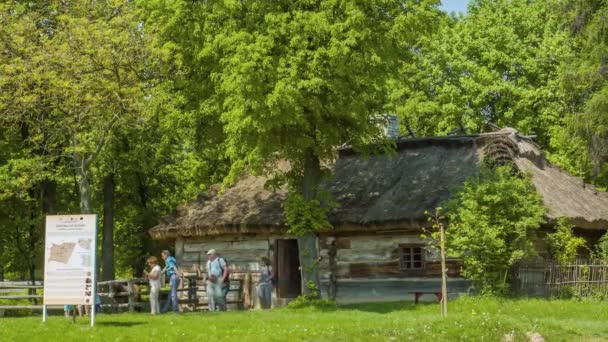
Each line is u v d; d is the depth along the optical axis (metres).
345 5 24.52
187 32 27.20
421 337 17.73
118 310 28.48
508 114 43.81
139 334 18.19
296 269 33.41
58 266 19.53
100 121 28.78
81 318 21.88
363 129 26.92
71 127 28.55
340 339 17.52
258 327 19.67
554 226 28.38
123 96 28.31
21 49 27.88
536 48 44.97
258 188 33.62
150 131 35.72
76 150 27.36
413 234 28.88
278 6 25.03
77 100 27.86
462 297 25.58
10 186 31.97
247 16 25.34
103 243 38.56
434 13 26.00
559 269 27.00
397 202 28.95
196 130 29.72
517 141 32.12
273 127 25.12
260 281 29.33
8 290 32.16
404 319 20.61
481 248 24.97
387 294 29.19
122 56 27.97
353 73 25.00
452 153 30.98
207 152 33.09
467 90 44.38
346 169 32.56
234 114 24.05
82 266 19.50
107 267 38.41
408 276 28.89
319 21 24.22
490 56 44.78
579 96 37.84
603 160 36.28
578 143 38.59
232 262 32.81
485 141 30.72
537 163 32.72
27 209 37.06
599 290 27.75
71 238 19.56
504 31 45.31
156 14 27.75
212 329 19.09
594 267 28.16
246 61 23.78
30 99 27.55
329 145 26.89
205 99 27.92
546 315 22.66
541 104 43.62
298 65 24.38
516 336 18.00
